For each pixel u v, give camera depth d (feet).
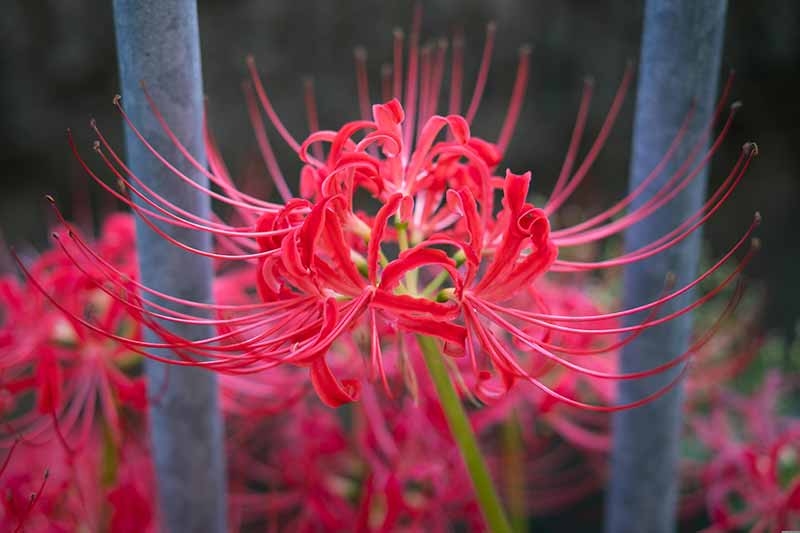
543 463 2.43
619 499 1.80
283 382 1.87
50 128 3.77
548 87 3.85
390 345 1.98
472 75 3.75
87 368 1.80
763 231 4.03
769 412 2.15
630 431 1.76
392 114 1.51
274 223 1.49
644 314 1.70
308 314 1.50
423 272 2.12
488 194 1.52
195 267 1.58
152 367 1.63
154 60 1.51
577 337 1.96
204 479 1.66
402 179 1.57
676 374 1.72
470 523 1.94
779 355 2.40
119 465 1.86
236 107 3.69
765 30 3.93
